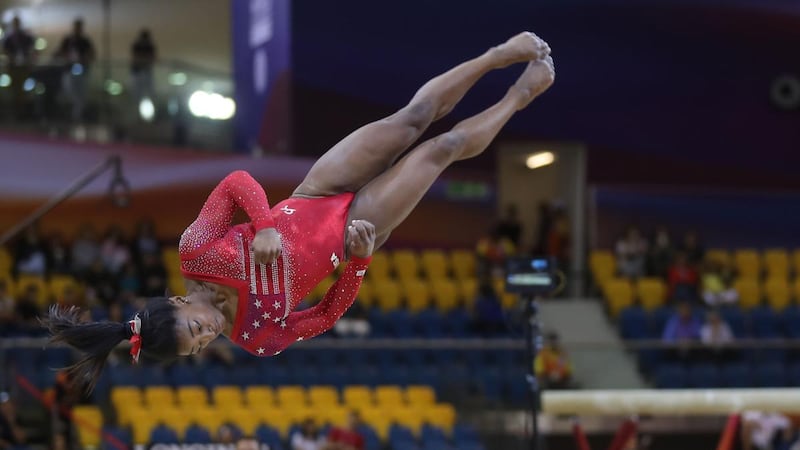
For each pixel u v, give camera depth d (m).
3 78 16.91
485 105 18.73
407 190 5.14
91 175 11.44
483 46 19.55
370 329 16.20
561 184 21.12
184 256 4.90
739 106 20.77
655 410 8.43
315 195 5.17
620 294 18.19
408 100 19.14
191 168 17.97
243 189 4.91
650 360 16.05
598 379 15.91
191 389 13.75
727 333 16.22
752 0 20.81
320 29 18.67
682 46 20.64
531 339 8.27
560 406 8.41
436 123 18.66
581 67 20.27
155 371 14.12
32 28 21.19
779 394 8.48
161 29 21.58
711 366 15.73
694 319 16.45
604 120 20.33
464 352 15.45
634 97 20.44
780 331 17.12
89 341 4.86
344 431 10.93
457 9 19.47
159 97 17.62
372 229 4.87
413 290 17.48
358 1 18.92
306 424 12.12
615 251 20.05
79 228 17.28
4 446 11.45
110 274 15.91
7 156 16.91
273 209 5.07
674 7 20.59
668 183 20.52
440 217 19.55
